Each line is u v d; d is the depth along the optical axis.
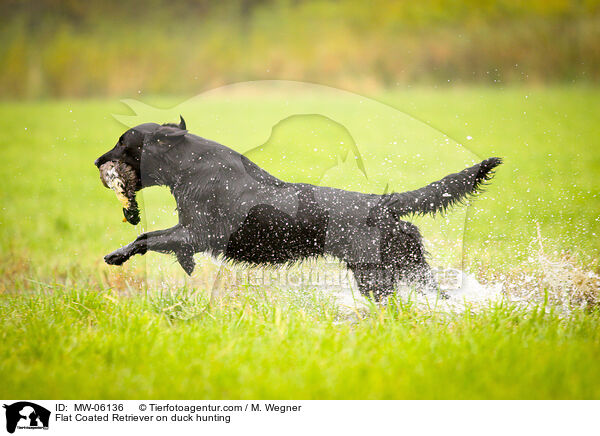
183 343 7.64
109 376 6.91
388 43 57.16
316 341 7.70
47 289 10.91
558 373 6.76
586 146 24.52
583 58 50.75
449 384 6.67
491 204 15.77
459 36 56.38
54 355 7.39
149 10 68.44
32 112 43.25
